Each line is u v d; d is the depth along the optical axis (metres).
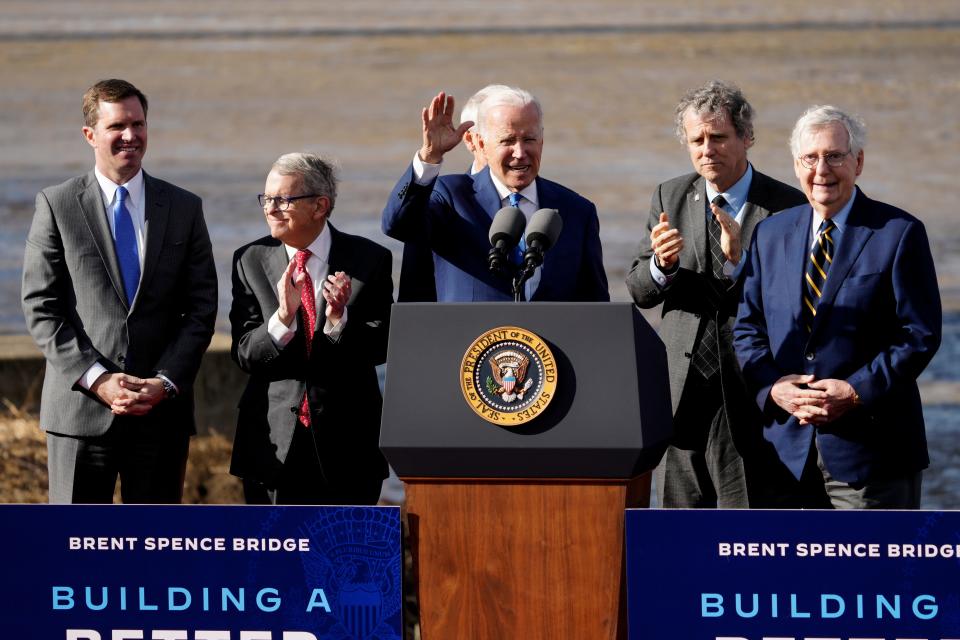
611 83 92.06
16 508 11.38
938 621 10.73
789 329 14.66
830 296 14.43
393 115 87.12
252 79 97.06
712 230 16.16
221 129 84.50
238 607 11.22
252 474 15.02
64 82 96.12
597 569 10.69
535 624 10.75
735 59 95.81
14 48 104.25
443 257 15.14
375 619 11.03
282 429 14.90
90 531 11.34
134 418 15.50
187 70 99.31
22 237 59.03
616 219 61.34
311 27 112.38
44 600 11.39
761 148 72.38
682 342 16.12
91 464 15.51
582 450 10.47
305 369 14.92
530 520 10.73
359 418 15.08
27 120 86.06
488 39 106.50
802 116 14.70
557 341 10.72
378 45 105.19
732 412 15.66
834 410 14.09
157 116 88.00
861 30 101.81
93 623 11.38
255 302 15.29
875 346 14.43
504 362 10.66
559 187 15.56
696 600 10.80
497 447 10.55
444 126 14.09
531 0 123.69
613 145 78.12
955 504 26.38
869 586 10.77
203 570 11.23
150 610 11.29
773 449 15.25
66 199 15.71
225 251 55.41
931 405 33.41
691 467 16.22
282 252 15.35
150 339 15.62
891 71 90.12
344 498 15.00
